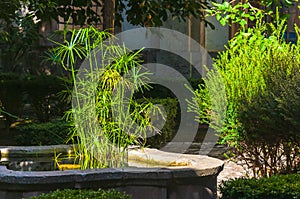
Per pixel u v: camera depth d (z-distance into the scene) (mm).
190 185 5062
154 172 4910
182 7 11664
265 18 10867
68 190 4160
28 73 12469
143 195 4953
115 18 11953
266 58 6562
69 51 5738
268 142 6004
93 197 3959
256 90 6258
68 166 5836
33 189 4660
